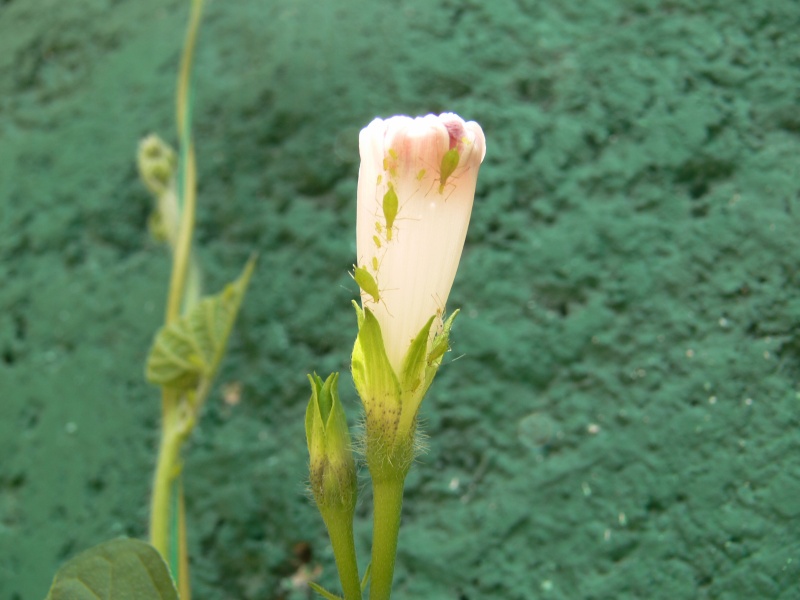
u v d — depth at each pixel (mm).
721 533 161
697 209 188
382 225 107
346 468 111
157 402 218
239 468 207
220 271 224
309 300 214
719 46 196
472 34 219
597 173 199
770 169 183
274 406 210
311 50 230
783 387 166
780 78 189
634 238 191
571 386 187
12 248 249
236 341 218
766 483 160
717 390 172
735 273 179
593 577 171
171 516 167
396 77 219
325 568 193
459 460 191
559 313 193
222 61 242
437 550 184
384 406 109
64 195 248
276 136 228
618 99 202
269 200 225
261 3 243
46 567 213
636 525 171
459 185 107
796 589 151
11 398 233
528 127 207
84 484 217
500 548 180
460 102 214
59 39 266
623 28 207
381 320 109
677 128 194
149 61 252
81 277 239
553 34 213
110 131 249
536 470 183
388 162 106
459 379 195
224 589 201
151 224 199
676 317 181
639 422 177
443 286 109
